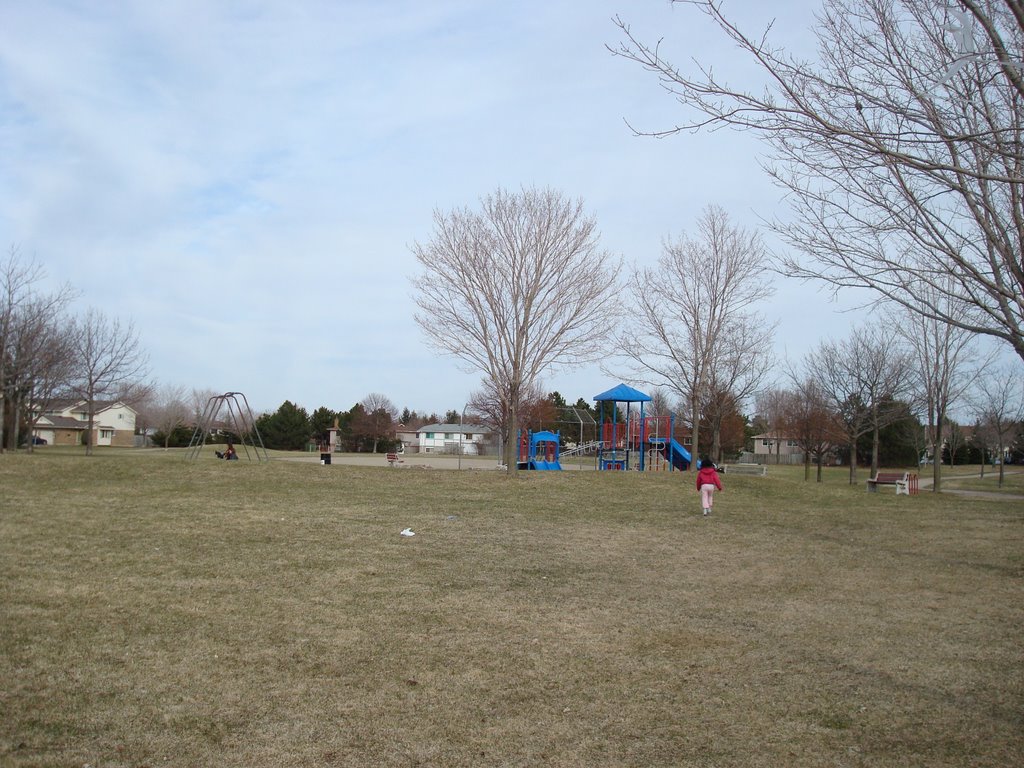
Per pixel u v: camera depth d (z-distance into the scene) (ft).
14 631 23.48
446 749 16.33
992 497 88.63
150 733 16.58
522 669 21.76
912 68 20.72
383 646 23.53
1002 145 18.93
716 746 16.62
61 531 41.88
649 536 48.37
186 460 80.38
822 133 17.61
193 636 23.84
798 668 22.16
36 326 105.09
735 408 141.90
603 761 15.83
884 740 16.99
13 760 14.79
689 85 26.78
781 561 40.40
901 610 29.53
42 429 259.19
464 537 45.01
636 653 23.48
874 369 107.34
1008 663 22.71
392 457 144.97
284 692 19.43
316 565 35.37
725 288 102.32
